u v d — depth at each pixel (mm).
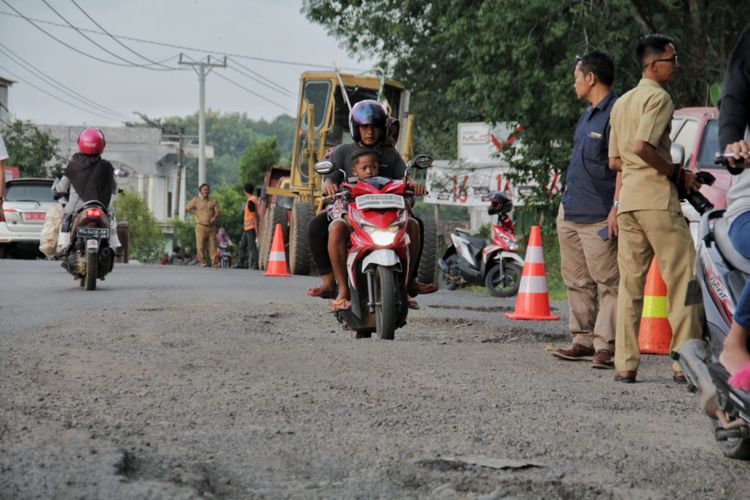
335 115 23969
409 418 6066
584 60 9000
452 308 14531
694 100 25203
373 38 35875
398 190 9070
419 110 38781
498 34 23531
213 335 9906
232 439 5359
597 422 6199
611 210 8617
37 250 31594
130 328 10094
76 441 5027
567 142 24734
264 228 27531
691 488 4770
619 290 8125
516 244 18922
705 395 5223
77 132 96438
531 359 9148
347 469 4867
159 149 97625
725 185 13039
